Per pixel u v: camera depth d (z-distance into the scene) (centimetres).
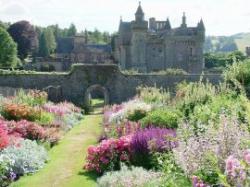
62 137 2383
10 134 1911
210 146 822
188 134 1007
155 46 8912
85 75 5350
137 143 1442
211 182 758
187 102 2084
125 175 1160
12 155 1502
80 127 2966
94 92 7300
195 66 8875
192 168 819
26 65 9869
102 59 10644
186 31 8931
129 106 2584
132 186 1084
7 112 2508
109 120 2714
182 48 8900
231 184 645
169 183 896
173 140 1145
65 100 5244
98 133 2534
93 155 1528
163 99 2798
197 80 5547
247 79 2180
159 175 1042
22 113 2516
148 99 3008
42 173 1527
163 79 5466
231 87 2211
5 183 1331
